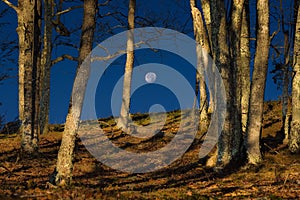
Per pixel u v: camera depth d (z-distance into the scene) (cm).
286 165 1345
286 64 2144
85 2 1099
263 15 1434
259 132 1431
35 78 1766
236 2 1534
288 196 988
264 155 1502
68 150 1055
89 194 941
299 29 1664
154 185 1214
